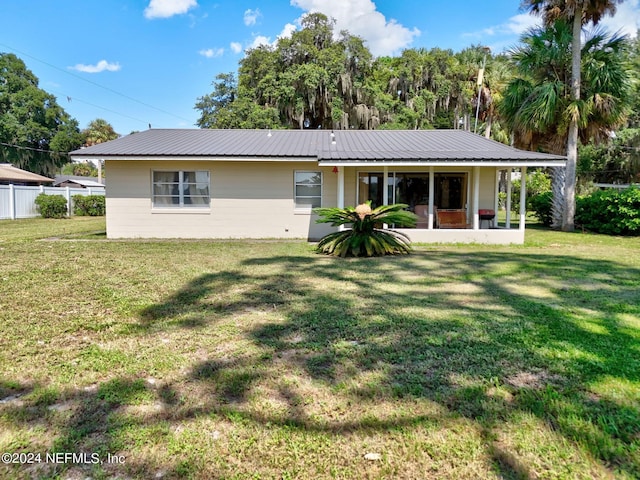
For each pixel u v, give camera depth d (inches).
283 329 146.6
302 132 595.2
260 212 478.6
